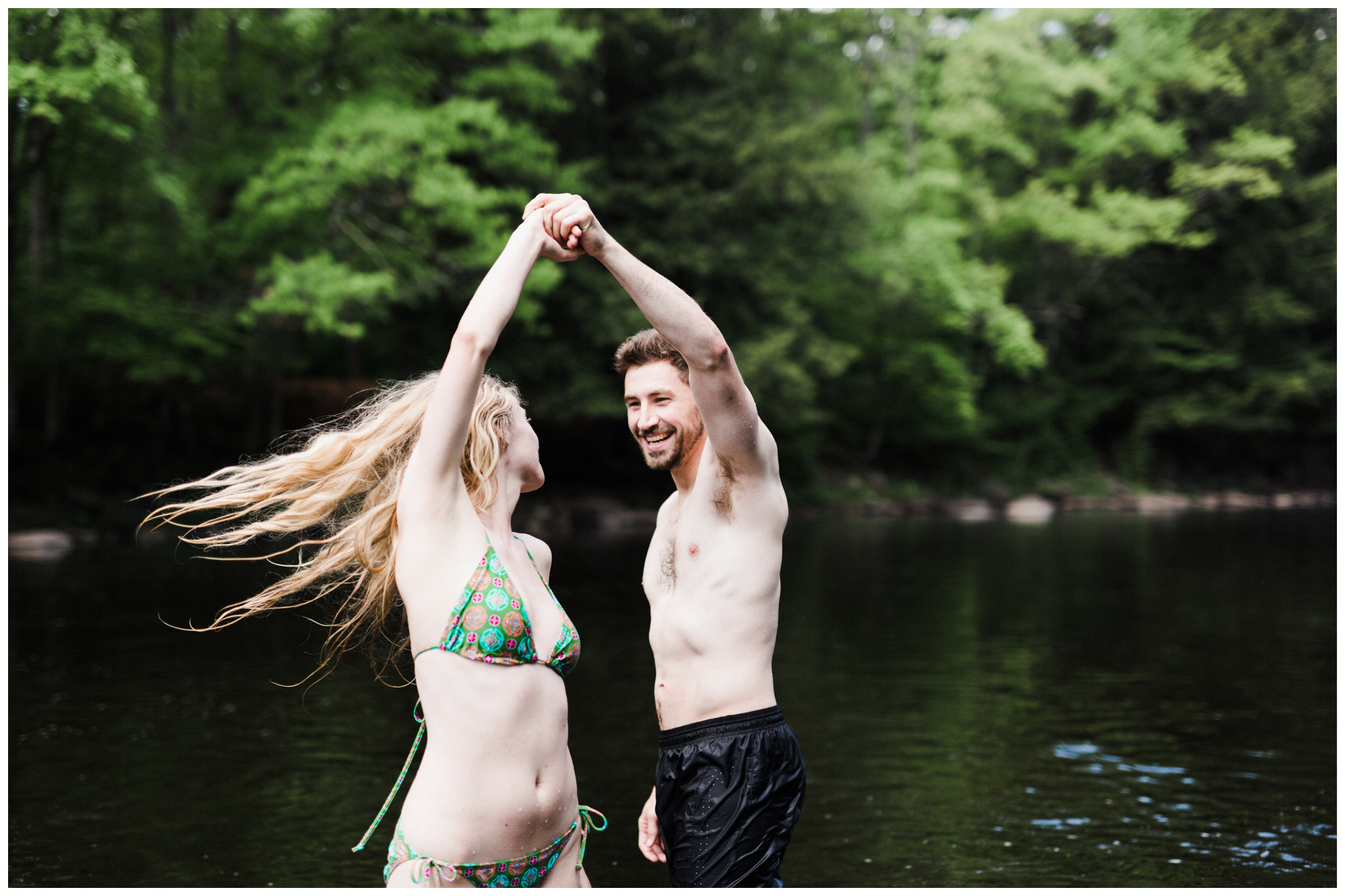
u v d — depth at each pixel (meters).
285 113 18.19
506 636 2.11
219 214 19.27
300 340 23.61
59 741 5.95
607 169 22.67
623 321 21.53
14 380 18.59
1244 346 32.22
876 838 4.52
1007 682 7.57
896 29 29.03
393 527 2.28
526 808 2.11
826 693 7.22
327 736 6.07
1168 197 30.94
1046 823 4.71
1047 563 15.24
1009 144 28.73
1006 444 30.80
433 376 2.39
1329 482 32.81
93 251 18.73
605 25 21.53
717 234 22.70
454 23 20.11
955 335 31.12
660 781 2.67
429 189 17.73
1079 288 31.97
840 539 19.25
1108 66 29.11
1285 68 30.86
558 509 22.44
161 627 9.55
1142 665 8.16
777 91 27.83
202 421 21.91
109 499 18.73
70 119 15.35
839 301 28.38
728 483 2.62
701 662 2.62
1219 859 4.26
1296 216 31.78
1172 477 32.56
